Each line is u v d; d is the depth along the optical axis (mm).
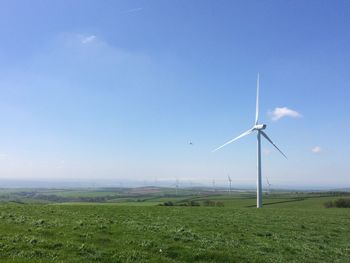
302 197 118875
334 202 88500
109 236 21609
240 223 35312
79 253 16734
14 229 21500
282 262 19719
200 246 20969
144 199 143875
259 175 84062
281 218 42750
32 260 14398
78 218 30453
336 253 23984
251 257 19812
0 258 14523
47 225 24109
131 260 16438
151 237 22125
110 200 149000
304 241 27656
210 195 168500
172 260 17500
